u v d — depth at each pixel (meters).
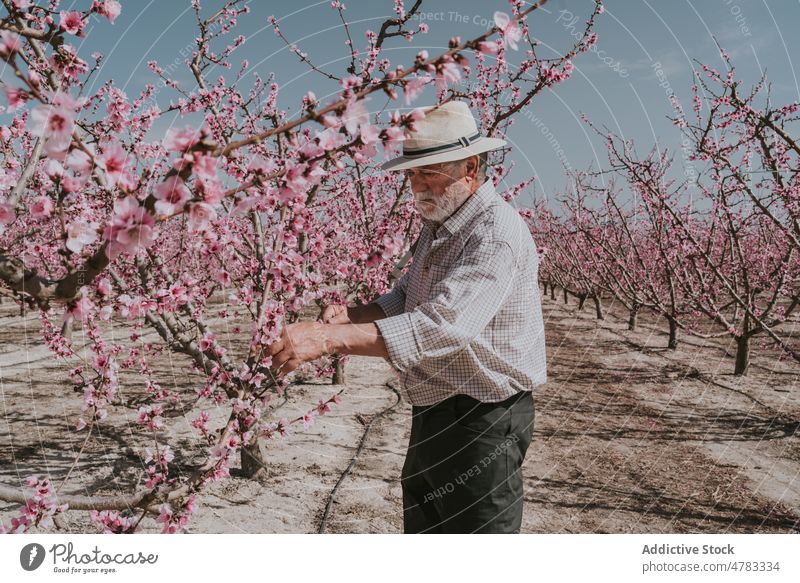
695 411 6.27
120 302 1.97
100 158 0.95
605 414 6.15
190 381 6.59
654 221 7.76
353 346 1.58
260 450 4.29
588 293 11.68
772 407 6.41
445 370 1.88
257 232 3.87
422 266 2.08
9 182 1.67
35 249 2.14
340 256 5.24
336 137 1.14
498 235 1.80
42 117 0.90
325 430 5.38
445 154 1.79
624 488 4.38
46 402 6.00
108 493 3.87
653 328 11.23
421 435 2.02
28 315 12.33
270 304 2.40
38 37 1.30
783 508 4.07
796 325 10.44
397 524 3.74
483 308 1.71
